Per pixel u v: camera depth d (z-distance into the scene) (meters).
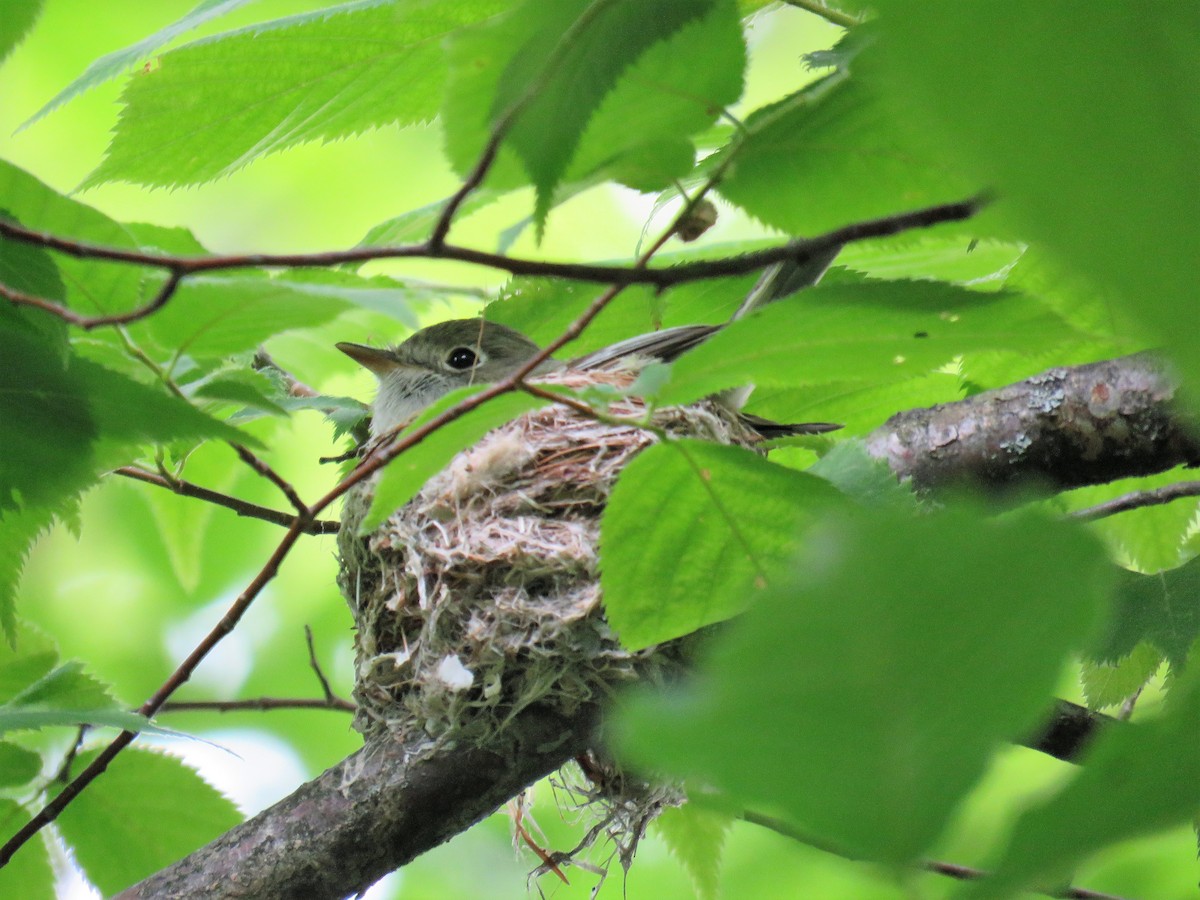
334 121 5.66
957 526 1.58
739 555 5.03
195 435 4.28
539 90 3.17
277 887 6.25
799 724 1.64
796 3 5.19
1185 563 6.28
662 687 6.64
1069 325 3.98
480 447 7.66
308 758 12.77
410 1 4.88
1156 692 8.04
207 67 5.33
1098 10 1.38
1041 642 1.59
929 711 1.63
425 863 11.89
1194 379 1.32
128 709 6.11
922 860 1.69
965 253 7.51
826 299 3.85
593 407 4.44
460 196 3.53
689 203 3.90
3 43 3.55
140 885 6.27
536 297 7.84
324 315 4.29
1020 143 1.39
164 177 5.57
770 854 10.73
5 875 6.92
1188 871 9.08
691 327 8.28
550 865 7.28
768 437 8.38
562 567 7.00
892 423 6.93
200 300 4.21
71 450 4.32
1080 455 6.55
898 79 1.46
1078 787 1.86
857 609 1.59
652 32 3.20
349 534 7.93
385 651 7.25
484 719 6.59
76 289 4.29
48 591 12.82
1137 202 1.34
